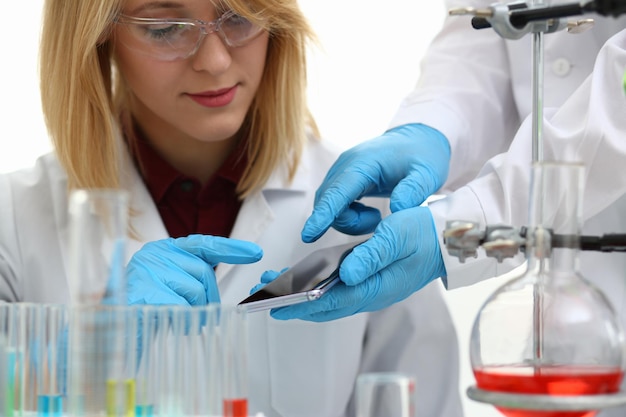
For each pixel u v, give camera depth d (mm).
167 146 1961
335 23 2850
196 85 1681
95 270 845
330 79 2867
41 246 1910
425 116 1905
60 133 1828
